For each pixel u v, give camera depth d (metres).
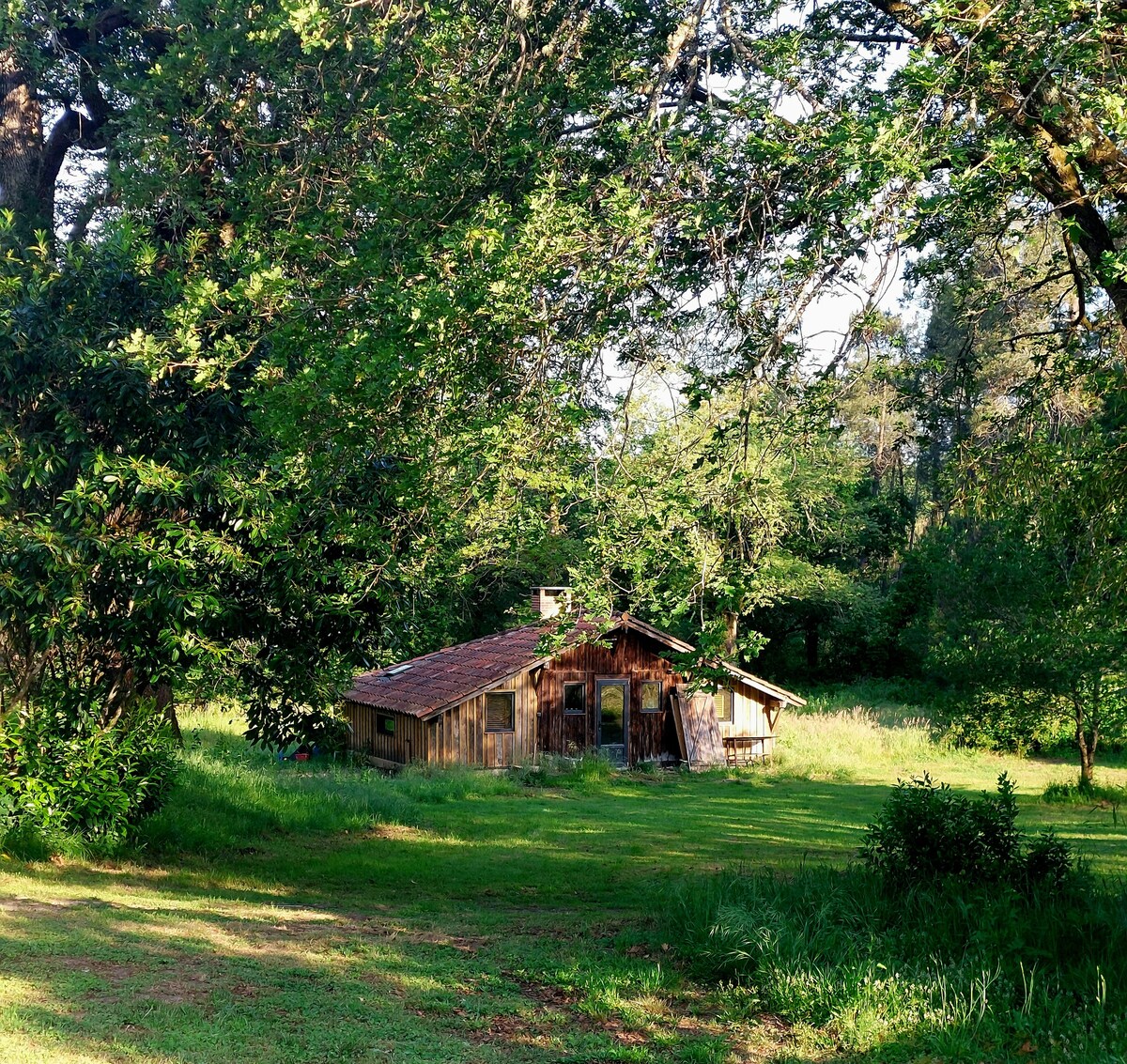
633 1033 6.79
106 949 7.96
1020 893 8.98
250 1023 6.41
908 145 7.29
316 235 9.45
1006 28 7.97
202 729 28.69
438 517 10.23
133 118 12.55
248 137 12.04
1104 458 11.64
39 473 10.77
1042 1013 6.58
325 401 8.04
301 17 8.75
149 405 10.82
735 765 30.28
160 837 14.30
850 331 7.39
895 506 46.94
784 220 8.00
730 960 7.99
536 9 9.94
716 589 8.19
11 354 10.59
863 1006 6.87
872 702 41.50
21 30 13.65
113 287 11.27
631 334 8.34
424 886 13.12
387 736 29.28
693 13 8.62
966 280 12.31
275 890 12.20
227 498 10.70
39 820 12.20
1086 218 9.31
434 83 9.49
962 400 12.85
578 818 20.44
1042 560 20.48
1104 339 11.90
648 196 8.30
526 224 7.73
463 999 7.38
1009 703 22.38
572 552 26.30
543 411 8.17
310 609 11.96
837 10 10.15
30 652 12.18
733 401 8.90
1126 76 8.58
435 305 7.36
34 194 14.68
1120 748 32.12
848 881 9.91
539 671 29.03
